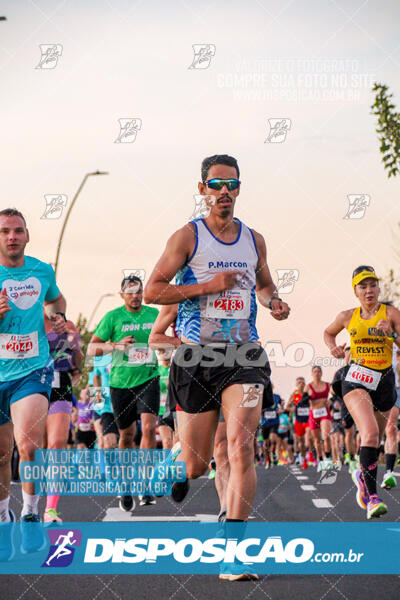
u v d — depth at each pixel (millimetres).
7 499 9312
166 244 8680
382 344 12219
